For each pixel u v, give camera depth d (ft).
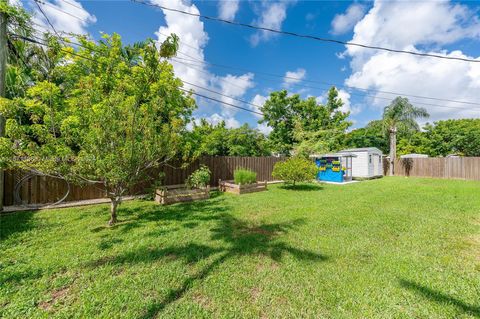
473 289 7.87
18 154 12.94
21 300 7.08
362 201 23.09
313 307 6.96
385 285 8.12
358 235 13.20
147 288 7.85
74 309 6.74
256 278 8.54
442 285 8.11
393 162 56.44
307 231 13.89
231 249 11.16
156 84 20.67
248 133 63.41
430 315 6.63
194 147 31.37
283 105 68.13
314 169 32.65
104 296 7.36
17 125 12.68
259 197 25.67
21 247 11.14
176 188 28.58
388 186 35.17
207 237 12.82
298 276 8.70
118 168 13.80
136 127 15.05
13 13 16.60
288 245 11.68
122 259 10.00
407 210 19.13
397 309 6.88
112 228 14.33
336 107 70.08
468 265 9.59
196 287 7.93
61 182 21.65
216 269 9.21
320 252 10.84
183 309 6.81
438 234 13.34
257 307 6.93
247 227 14.70
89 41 29.04
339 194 27.68
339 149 61.62
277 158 45.03
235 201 23.34
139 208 20.03
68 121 14.57
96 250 10.90
